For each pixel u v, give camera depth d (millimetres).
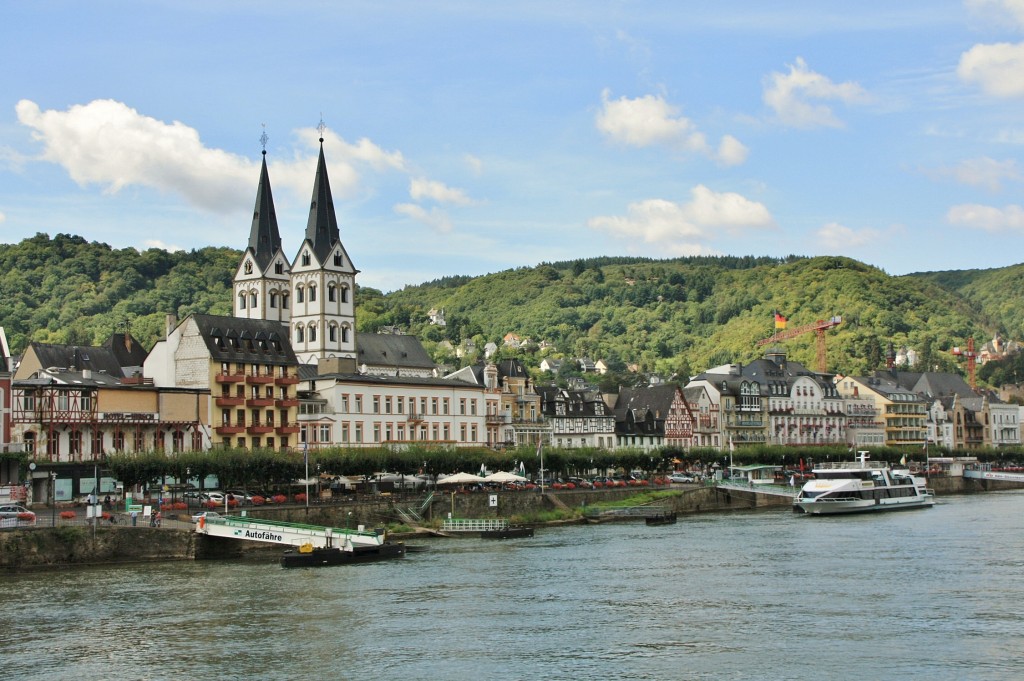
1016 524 165250
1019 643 80562
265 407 186750
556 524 172250
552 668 75312
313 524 139625
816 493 191500
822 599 97750
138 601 98438
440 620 90062
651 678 72688
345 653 79750
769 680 72000
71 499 151250
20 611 94312
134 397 168125
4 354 153500
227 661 78000
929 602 95750
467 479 165125
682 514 195875
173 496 150000
